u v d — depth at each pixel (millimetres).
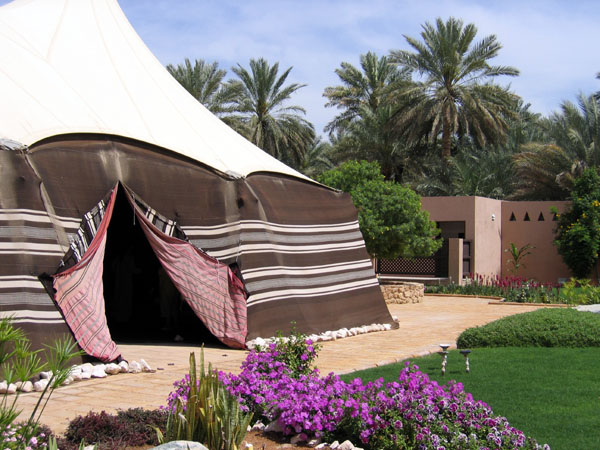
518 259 29406
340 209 14078
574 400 6797
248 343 10469
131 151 10484
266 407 5988
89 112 10805
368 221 19406
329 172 21547
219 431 4949
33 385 7391
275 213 12266
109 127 10633
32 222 8555
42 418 6129
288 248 12227
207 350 10422
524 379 7887
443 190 36406
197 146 12000
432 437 4988
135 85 12797
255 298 11023
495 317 16453
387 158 37656
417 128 34312
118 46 13688
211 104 35156
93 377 8125
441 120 34469
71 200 9250
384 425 5238
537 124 42344
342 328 12648
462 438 4961
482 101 34125
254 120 37156
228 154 12555
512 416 6184
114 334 12562
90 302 8789
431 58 33750
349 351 10453
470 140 39000
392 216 20203
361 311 13344
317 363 9234
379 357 9812
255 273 11219
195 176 11102
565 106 36562
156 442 5383
